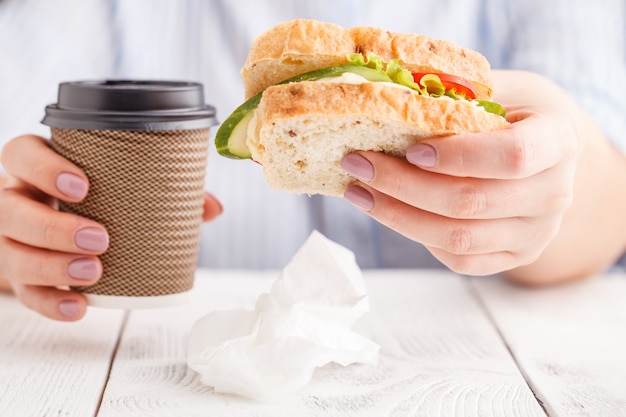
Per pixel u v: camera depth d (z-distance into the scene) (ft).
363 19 3.34
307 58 1.87
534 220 1.97
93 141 1.98
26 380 1.91
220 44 3.28
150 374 1.95
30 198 2.14
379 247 3.17
